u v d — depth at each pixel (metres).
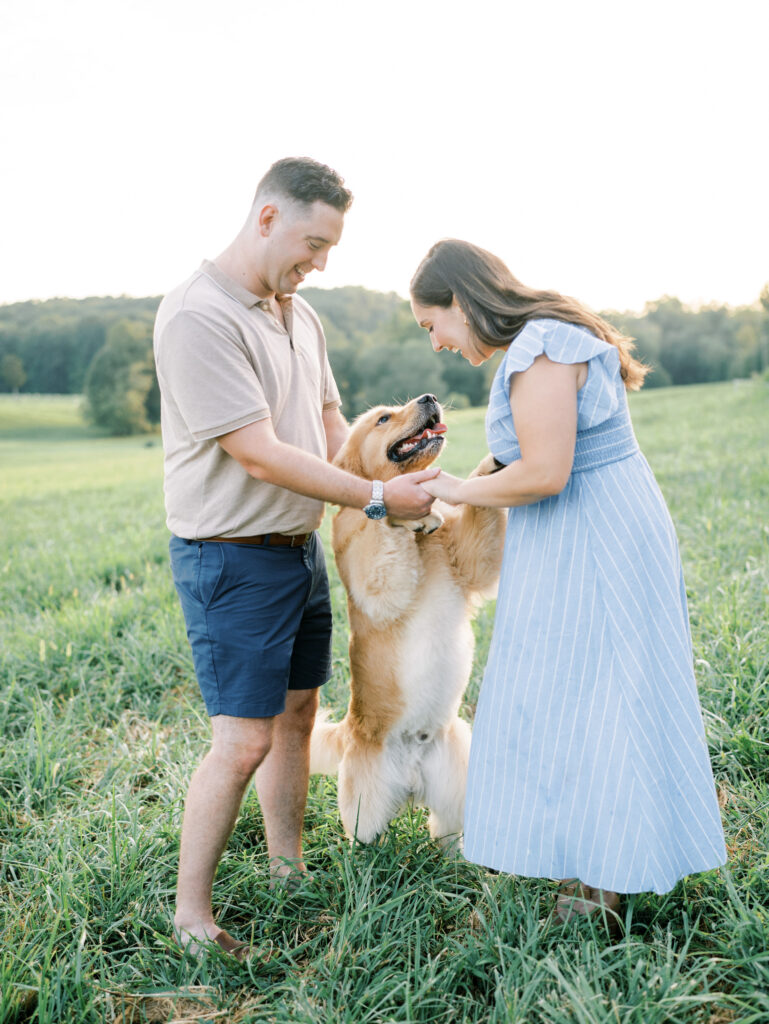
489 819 2.38
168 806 3.23
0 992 2.22
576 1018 1.95
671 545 2.31
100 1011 2.28
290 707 2.92
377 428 3.22
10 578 7.80
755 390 30.41
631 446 2.32
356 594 3.10
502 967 2.21
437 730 3.16
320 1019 2.11
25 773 3.62
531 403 2.14
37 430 59.66
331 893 2.74
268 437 2.41
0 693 4.54
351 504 2.50
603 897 2.34
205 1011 2.27
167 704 4.55
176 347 2.38
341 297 81.69
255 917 2.65
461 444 20.75
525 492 2.19
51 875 2.83
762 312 64.94
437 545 3.17
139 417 58.28
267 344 2.55
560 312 2.25
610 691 2.19
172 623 5.39
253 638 2.55
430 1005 2.14
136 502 15.95
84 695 4.61
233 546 2.56
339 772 3.19
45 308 87.31
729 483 8.98
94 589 7.08
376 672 3.08
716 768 3.20
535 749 2.28
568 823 2.24
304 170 2.40
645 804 2.16
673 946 2.31
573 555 2.24
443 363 57.78
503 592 2.39
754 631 3.92
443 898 2.61
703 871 2.28
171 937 2.56
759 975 2.07
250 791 3.36
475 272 2.33
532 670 2.28
